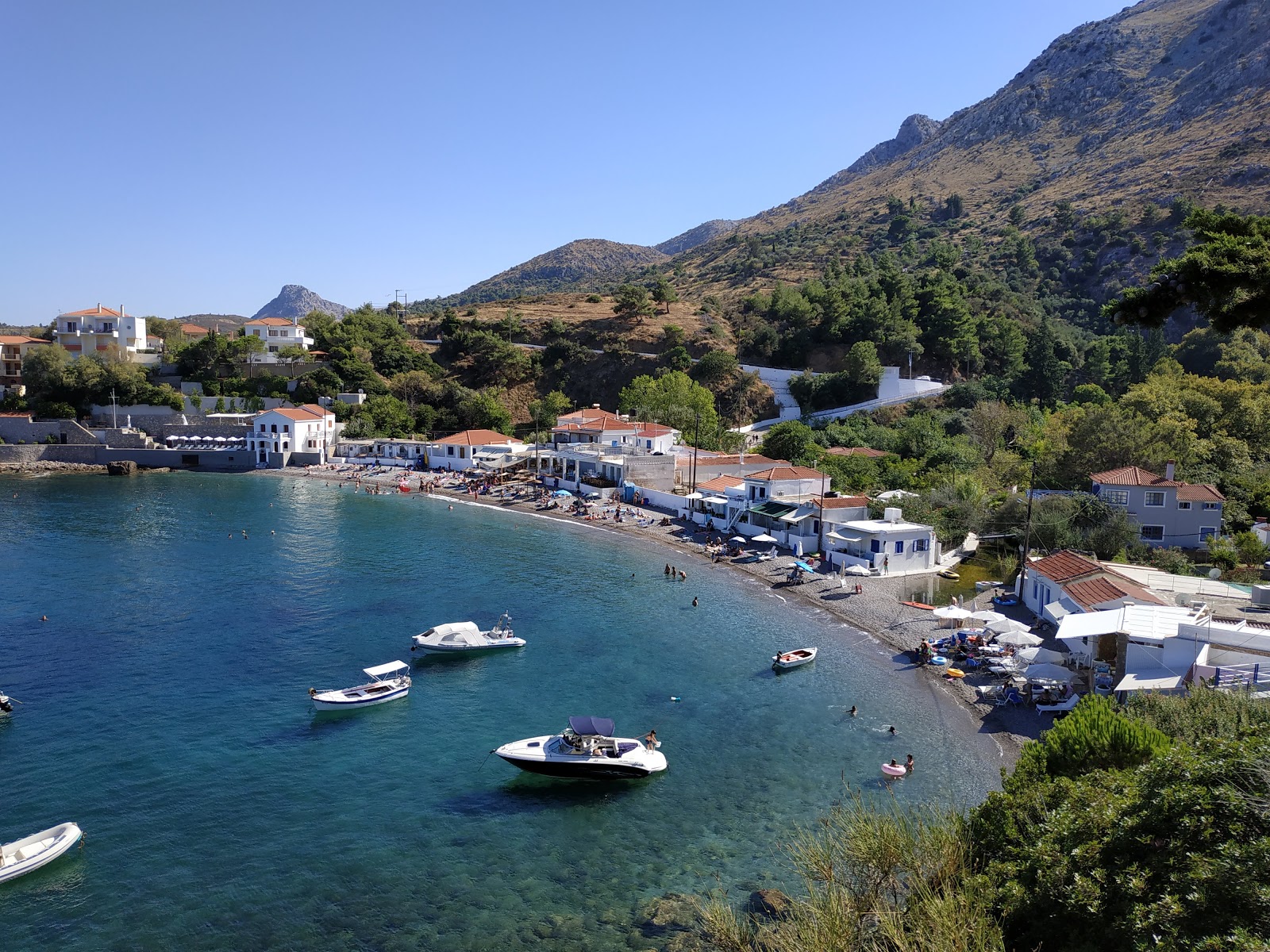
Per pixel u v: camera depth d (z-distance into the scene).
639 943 29.91
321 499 123.94
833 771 43.12
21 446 147.75
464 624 60.66
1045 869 21.44
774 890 32.31
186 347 182.00
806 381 169.75
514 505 120.12
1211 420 103.19
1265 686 40.69
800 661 57.94
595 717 47.03
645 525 105.44
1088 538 76.81
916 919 19.06
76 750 44.00
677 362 184.75
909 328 181.00
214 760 43.53
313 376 171.75
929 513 89.94
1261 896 17.11
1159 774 22.14
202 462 152.62
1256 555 73.31
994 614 60.22
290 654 58.56
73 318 181.25
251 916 31.39
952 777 42.09
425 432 168.75
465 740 46.56
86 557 84.62
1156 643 47.12
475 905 32.28
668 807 39.81
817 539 88.88
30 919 30.97
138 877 33.59
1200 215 22.77
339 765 43.44
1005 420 132.25
